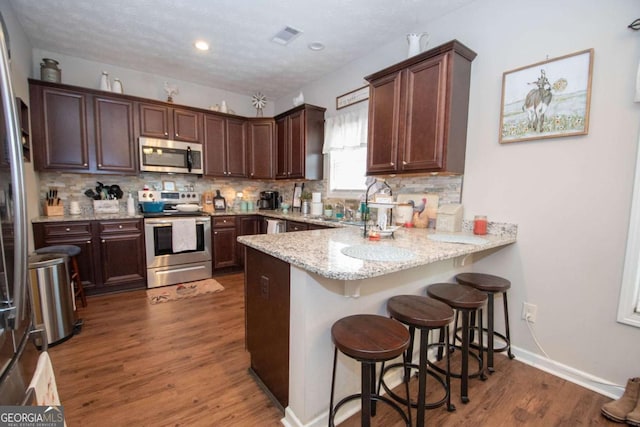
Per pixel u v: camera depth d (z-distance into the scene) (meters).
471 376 1.77
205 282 3.61
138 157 3.50
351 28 2.68
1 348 0.66
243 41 2.94
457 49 2.10
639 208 1.58
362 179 3.34
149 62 3.46
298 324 1.39
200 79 3.98
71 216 3.08
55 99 3.02
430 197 2.53
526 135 1.98
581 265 1.80
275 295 1.58
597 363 1.76
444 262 2.04
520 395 1.70
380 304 1.66
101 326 2.45
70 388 1.69
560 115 1.83
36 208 3.01
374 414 1.54
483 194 2.23
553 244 1.91
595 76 1.70
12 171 0.70
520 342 2.09
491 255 2.21
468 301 1.57
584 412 1.57
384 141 2.53
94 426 1.43
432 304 1.49
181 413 1.52
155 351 2.09
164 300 3.01
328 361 1.45
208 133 3.97
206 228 3.70
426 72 2.22
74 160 3.14
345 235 2.08
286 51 3.14
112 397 1.62
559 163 1.86
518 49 2.01
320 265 1.24
